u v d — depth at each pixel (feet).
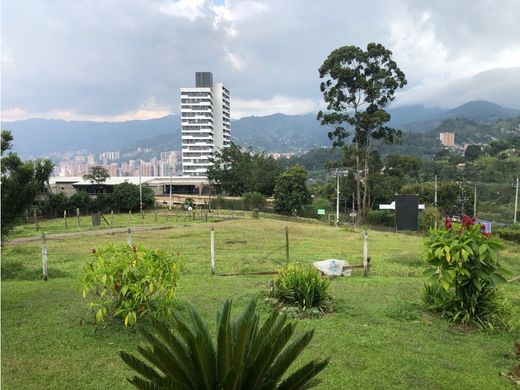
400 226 132.98
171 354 9.35
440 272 21.53
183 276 35.09
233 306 24.27
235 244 66.23
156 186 252.21
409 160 159.74
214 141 387.14
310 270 25.79
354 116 150.82
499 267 21.39
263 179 221.46
